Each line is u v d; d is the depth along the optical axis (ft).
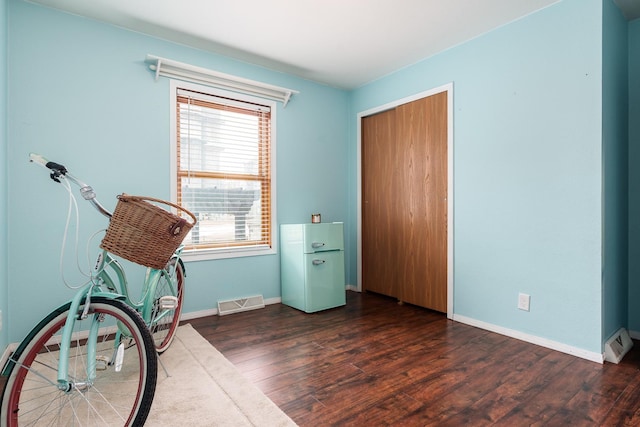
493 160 8.19
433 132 9.66
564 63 6.98
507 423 4.63
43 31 7.23
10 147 6.88
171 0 7.07
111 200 7.99
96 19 7.80
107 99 7.95
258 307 10.15
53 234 7.36
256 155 10.41
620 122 7.38
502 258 8.02
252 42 8.86
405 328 8.45
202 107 9.44
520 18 7.68
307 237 9.67
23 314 7.04
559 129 7.06
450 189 9.12
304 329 8.38
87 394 4.91
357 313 9.71
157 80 8.55
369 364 6.43
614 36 7.06
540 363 6.46
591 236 6.63
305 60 9.95
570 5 6.89
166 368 6.15
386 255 11.38
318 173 11.71
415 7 7.29
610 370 6.16
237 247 10.03
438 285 9.62
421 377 5.92
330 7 7.32
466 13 7.54
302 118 11.30
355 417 4.76
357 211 12.35
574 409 4.95
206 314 9.36
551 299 7.19
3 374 3.98
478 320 8.54
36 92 7.16
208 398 5.16
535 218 7.43
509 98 7.88
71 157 7.53
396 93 10.73
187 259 9.05
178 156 9.04
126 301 5.48
